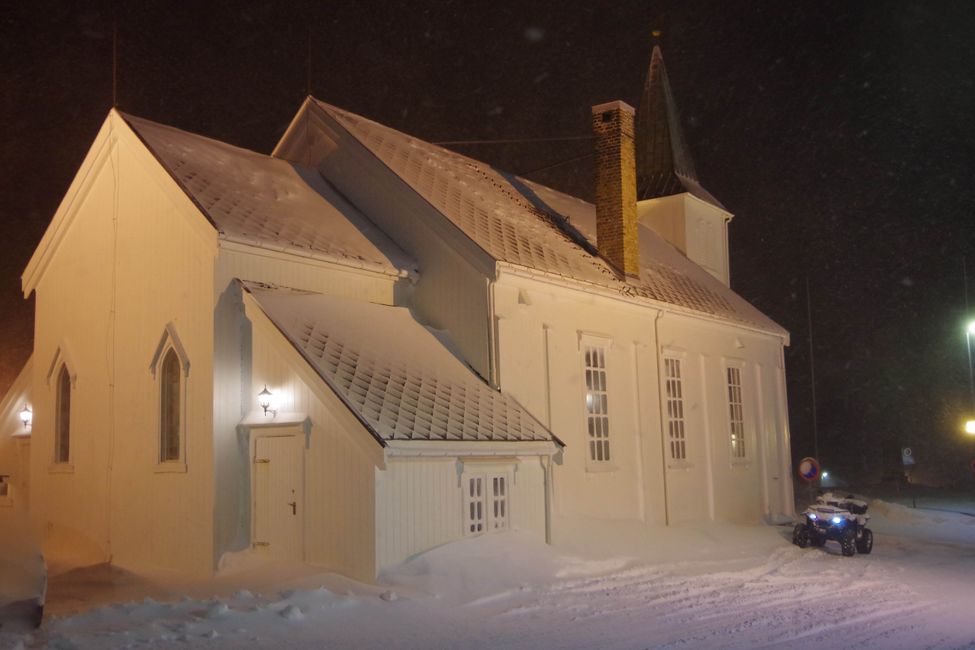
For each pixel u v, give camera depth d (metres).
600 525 19.58
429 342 18.25
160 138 19.16
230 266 16.38
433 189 21.12
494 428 16.50
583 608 12.98
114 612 11.22
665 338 24.47
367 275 18.72
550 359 19.89
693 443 25.05
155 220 17.75
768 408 29.81
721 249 36.31
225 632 10.62
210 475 15.72
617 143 24.22
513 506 16.78
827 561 19.50
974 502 40.06
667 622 12.03
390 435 14.17
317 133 22.48
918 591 15.41
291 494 15.28
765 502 28.53
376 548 13.94
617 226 23.88
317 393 14.83
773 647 10.59
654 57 36.34
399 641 10.66
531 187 27.14
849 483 61.94
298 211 19.16
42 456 20.16
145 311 17.69
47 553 19.27
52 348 20.31
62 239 20.36
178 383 16.95
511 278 18.92
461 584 13.90
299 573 14.44
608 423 21.59
